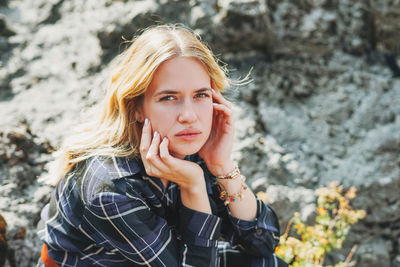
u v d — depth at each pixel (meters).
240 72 3.00
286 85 3.01
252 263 1.67
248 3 2.94
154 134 1.34
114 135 1.44
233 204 1.60
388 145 2.79
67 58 3.04
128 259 1.43
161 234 1.39
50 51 3.07
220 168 1.58
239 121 2.74
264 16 2.98
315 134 2.82
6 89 2.80
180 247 1.45
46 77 2.91
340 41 3.18
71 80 2.90
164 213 1.49
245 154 2.56
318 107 2.95
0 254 1.89
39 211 2.22
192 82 1.31
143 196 1.42
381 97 3.00
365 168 2.69
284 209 2.45
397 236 2.63
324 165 2.69
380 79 3.08
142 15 2.97
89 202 1.34
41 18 3.28
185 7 3.01
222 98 1.53
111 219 1.33
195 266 1.41
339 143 2.80
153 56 1.28
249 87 2.92
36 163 2.39
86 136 1.49
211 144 1.58
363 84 3.06
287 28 3.08
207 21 2.95
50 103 2.73
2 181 2.25
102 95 2.68
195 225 1.43
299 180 2.57
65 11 3.33
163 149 1.33
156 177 1.45
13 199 2.20
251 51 3.09
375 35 3.24
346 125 2.89
